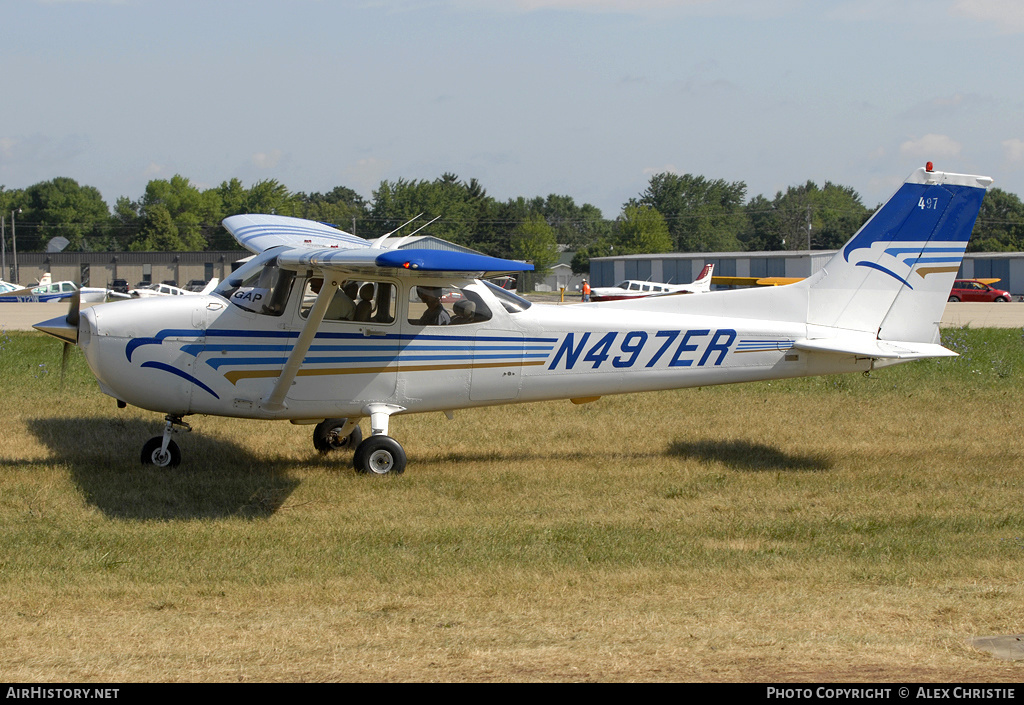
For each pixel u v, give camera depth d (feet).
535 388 88.38
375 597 54.80
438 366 85.46
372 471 84.69
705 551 63.77
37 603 53.11
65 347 89.92
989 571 59.52
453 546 64.49
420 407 86.69
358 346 83.41
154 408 83.82
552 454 97.45
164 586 56.03
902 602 53.72
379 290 83.05
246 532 66.80
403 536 66.33
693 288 460.96
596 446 101.19
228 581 56.95
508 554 62.54
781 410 120.98
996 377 142.20
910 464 91.76
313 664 44.91
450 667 44.55
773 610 52.54
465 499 77.87
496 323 86.07
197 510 72.95
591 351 88.07
